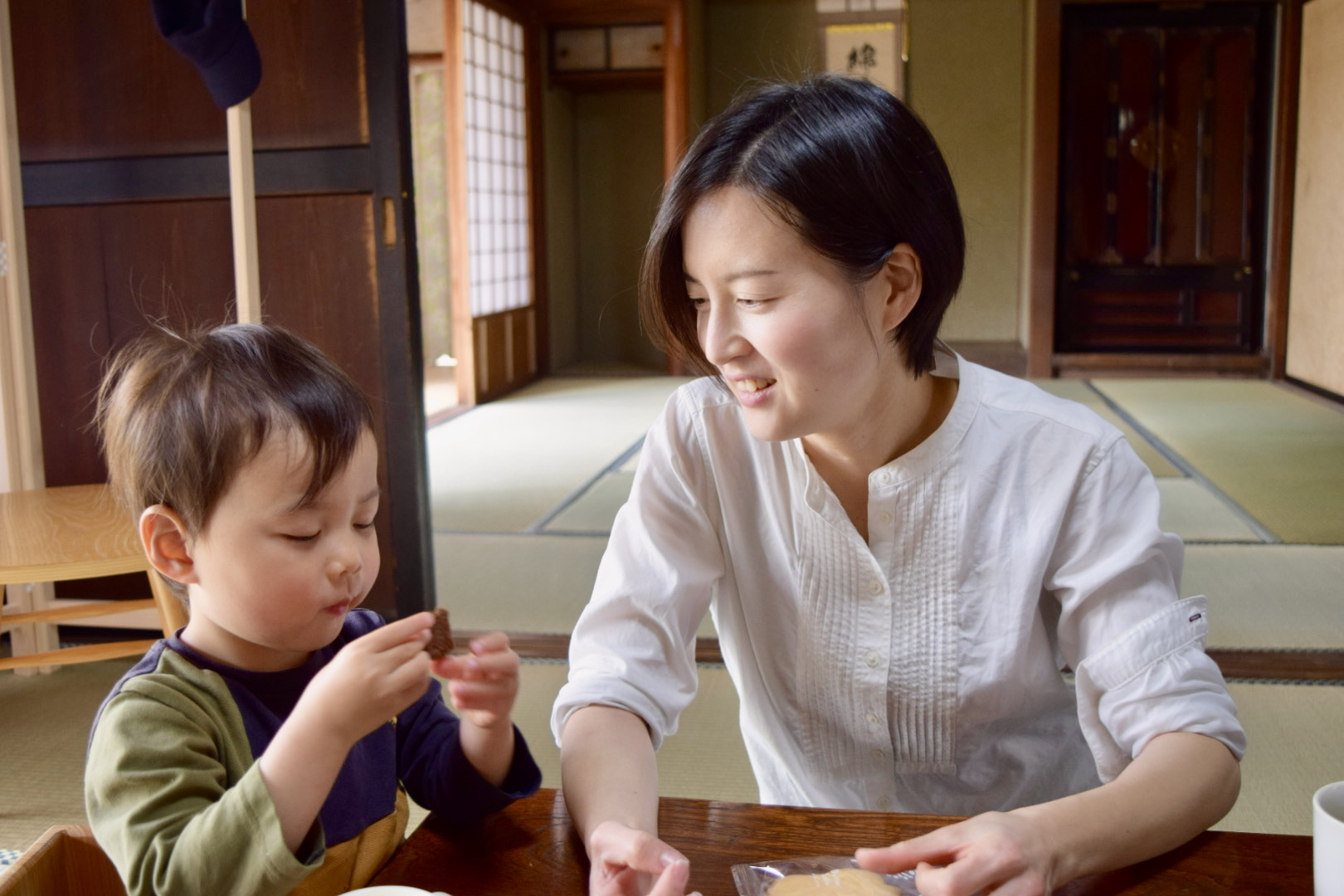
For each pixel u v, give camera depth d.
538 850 0.84
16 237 2.67
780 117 0.83
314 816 0.71
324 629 0.82
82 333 2.94
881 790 1.10
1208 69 7.53
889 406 0.97
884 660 1.04
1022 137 8.21
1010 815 0.78
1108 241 7.79
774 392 0.86
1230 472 4.72
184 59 2.83
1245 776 2.16
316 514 0.80
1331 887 0.69
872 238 0.83
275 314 2.90
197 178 2.86
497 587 3.36
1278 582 3.25
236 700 0.84
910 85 8.29
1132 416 6.16
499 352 7.52
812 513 1.02
